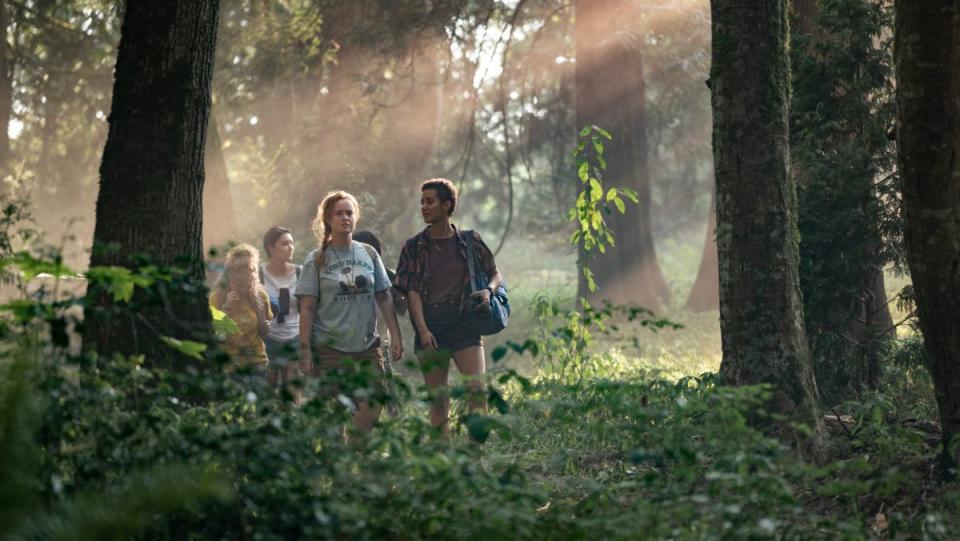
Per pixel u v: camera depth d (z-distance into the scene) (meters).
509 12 23.75
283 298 9.25
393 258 19.55
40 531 4.15
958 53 6.35
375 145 21.22
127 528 4.28
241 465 4.90
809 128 10.02
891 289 20.89
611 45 23.23
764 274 7.61
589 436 8.12
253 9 21.20
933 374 6.69
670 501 5.42
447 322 7.95
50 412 4.80
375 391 5.29
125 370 5.43
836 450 7.47
